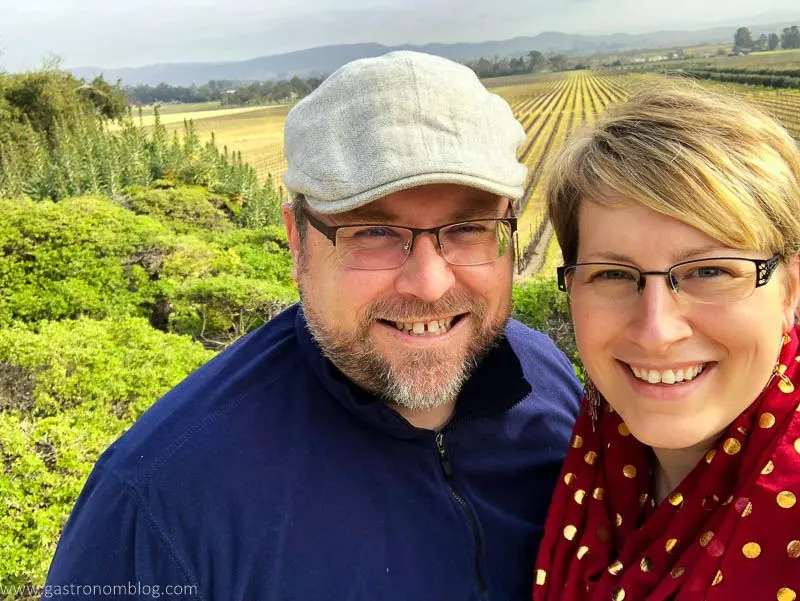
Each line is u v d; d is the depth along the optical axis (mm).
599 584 448
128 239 3346
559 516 500
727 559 389
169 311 2975
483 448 533
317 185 448
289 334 549
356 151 440
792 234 386
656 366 402
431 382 484
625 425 483
